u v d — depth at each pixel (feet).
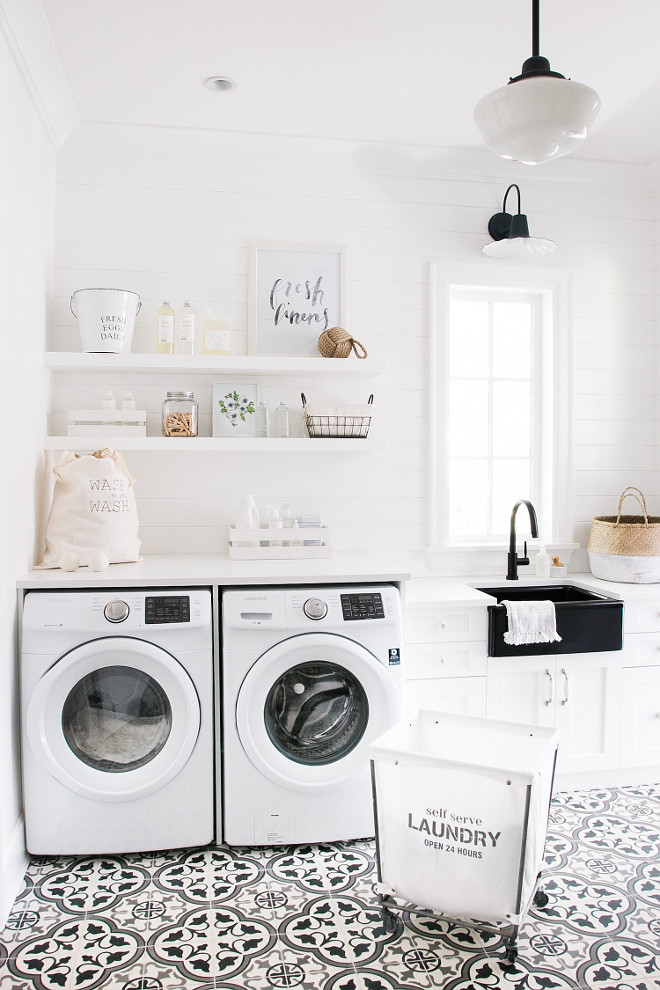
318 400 10.64
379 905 6.87
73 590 8.02
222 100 9.07
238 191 10.44
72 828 7.73
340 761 8.09
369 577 8.43
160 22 7.43
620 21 7.41
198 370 9.82
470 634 9.25
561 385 11.31
